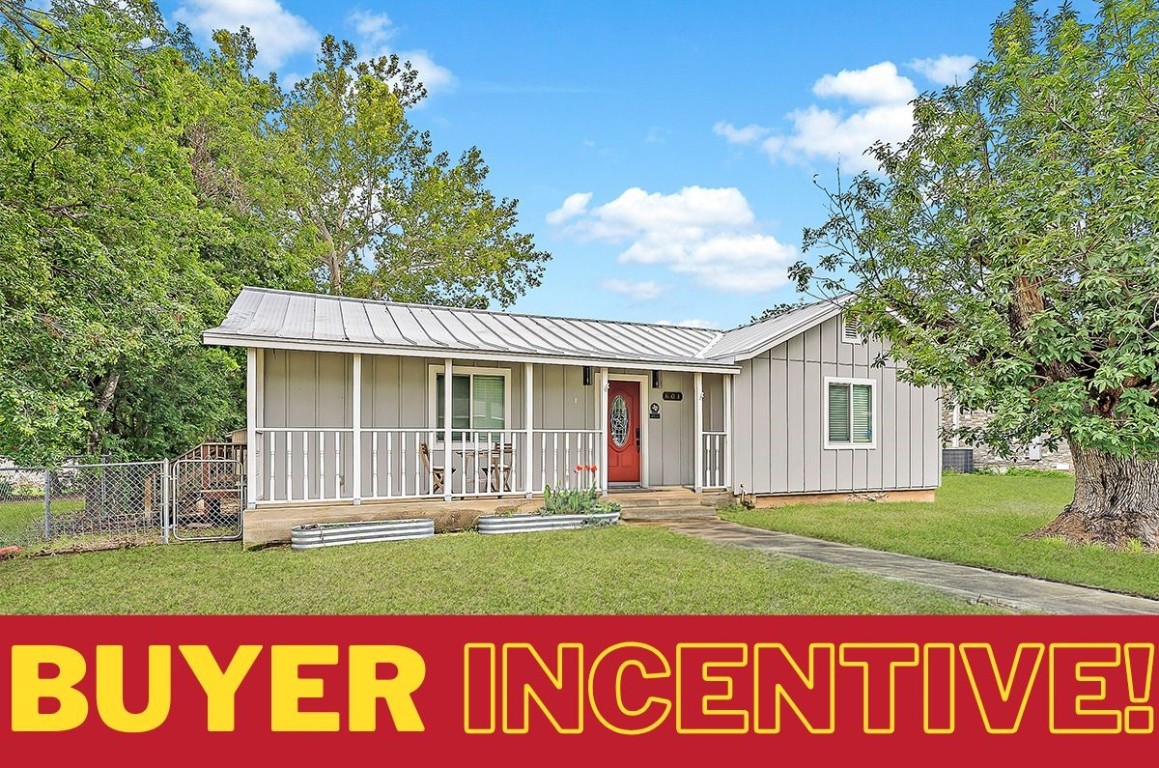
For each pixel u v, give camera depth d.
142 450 13.91
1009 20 9.44
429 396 11.65
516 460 12.34
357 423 9.95
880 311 10.23
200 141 16.80
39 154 9.12
